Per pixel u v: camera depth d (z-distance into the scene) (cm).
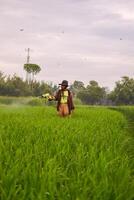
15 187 442
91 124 1183
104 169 512
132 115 2667
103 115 1814
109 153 635
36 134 885
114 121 1465
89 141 800
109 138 882
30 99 4506
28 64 10181
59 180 480
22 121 1212
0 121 1218
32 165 545
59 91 1722
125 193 436
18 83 9794
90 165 553
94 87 14175
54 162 546
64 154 633
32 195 411
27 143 736
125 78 12656
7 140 757
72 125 1121
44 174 488
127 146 917
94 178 475
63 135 855
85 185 446
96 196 414
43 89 10494
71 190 440
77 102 5853
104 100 14388
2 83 9469
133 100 12700
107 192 425
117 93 12650
